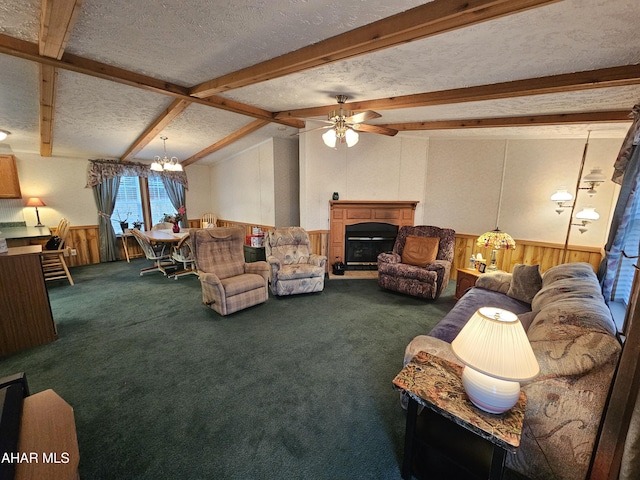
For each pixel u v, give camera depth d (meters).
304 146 4.62
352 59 2.07
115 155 6.07
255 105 3.44
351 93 2.88
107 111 3.44
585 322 1.40
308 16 1.60
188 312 3.44
